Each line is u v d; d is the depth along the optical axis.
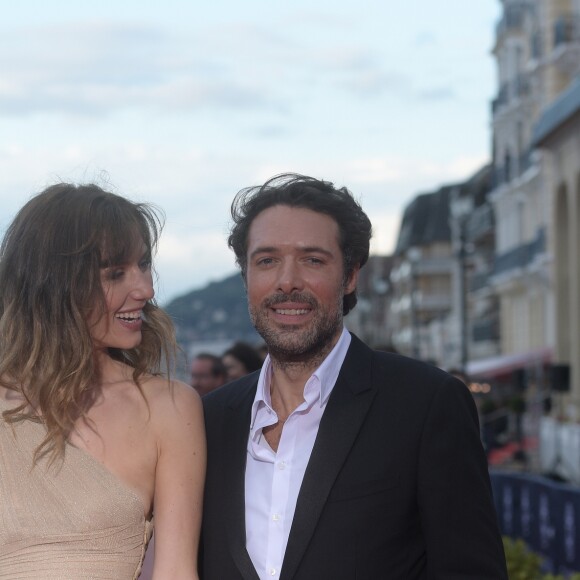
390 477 3.63
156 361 3.91
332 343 3.81
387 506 3.61
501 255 40.53
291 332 3.73
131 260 3.67
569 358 30.42
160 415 3.71
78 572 3.49
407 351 78.00
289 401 3.79
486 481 3.73
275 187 3.88
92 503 3.52
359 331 82.50
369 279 92.62
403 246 83.69
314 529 3.58
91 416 3.65
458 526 3.62
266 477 3.72
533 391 31.73
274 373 3.85
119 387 3.72
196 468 3.74
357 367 3.80
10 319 3.63
